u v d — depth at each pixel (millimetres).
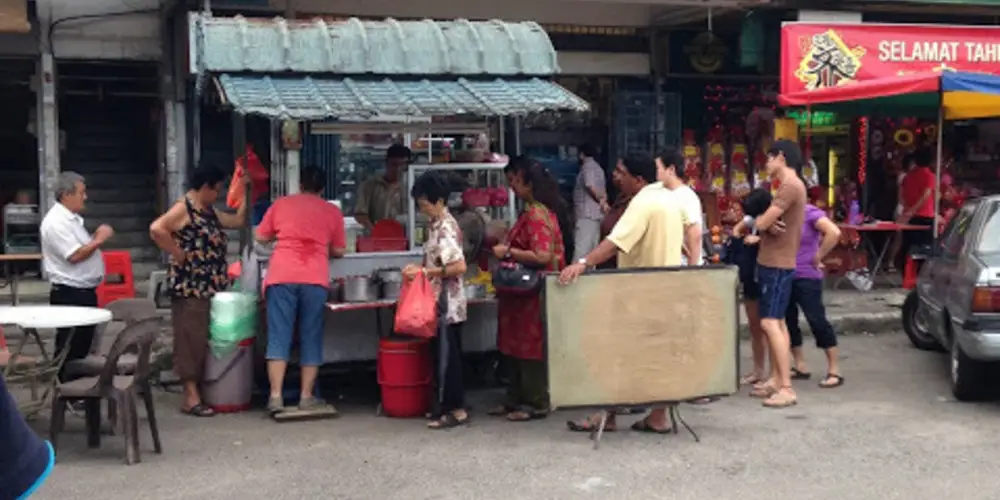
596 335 6270
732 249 8102
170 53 11789
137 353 6801
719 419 7055
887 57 11648
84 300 7258
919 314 9406
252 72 7566
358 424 7035
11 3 10375
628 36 13969
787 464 5949
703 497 5355
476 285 7582
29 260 11133
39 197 11773
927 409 7293
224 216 7875
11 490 1938
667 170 6762
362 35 7988
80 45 11648
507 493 5441
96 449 6355
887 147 15172
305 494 5449
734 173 14422
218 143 12250
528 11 13328
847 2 12578
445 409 6918
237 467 5965
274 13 12047
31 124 12109
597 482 5621
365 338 7781
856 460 6020
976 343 6949
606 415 6430
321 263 7168
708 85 14422
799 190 7145
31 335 8062
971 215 7922
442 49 8047
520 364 7082
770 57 12953
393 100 7293
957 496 5355
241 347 7340
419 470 5883
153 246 12891
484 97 7508
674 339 6410
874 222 13516
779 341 7410
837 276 12633
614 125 14125
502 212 8352
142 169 13555
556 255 6875
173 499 5375
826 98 10641
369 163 9180
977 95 12688
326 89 7484
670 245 6496
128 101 13367
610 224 7648
